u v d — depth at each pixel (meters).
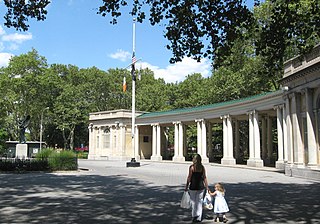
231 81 48.09
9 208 11.73
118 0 11.84
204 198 10.38
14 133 70.44
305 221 9.64
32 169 28.14
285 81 25.81
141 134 61.25
